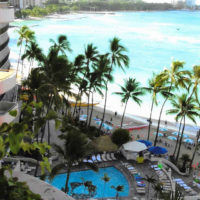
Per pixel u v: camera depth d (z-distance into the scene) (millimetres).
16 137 4719
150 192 32844
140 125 60281
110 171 37375
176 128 62656
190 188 34812
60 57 35562
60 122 6371
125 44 166750
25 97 46531
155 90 48656
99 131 49281
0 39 43844
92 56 50312
